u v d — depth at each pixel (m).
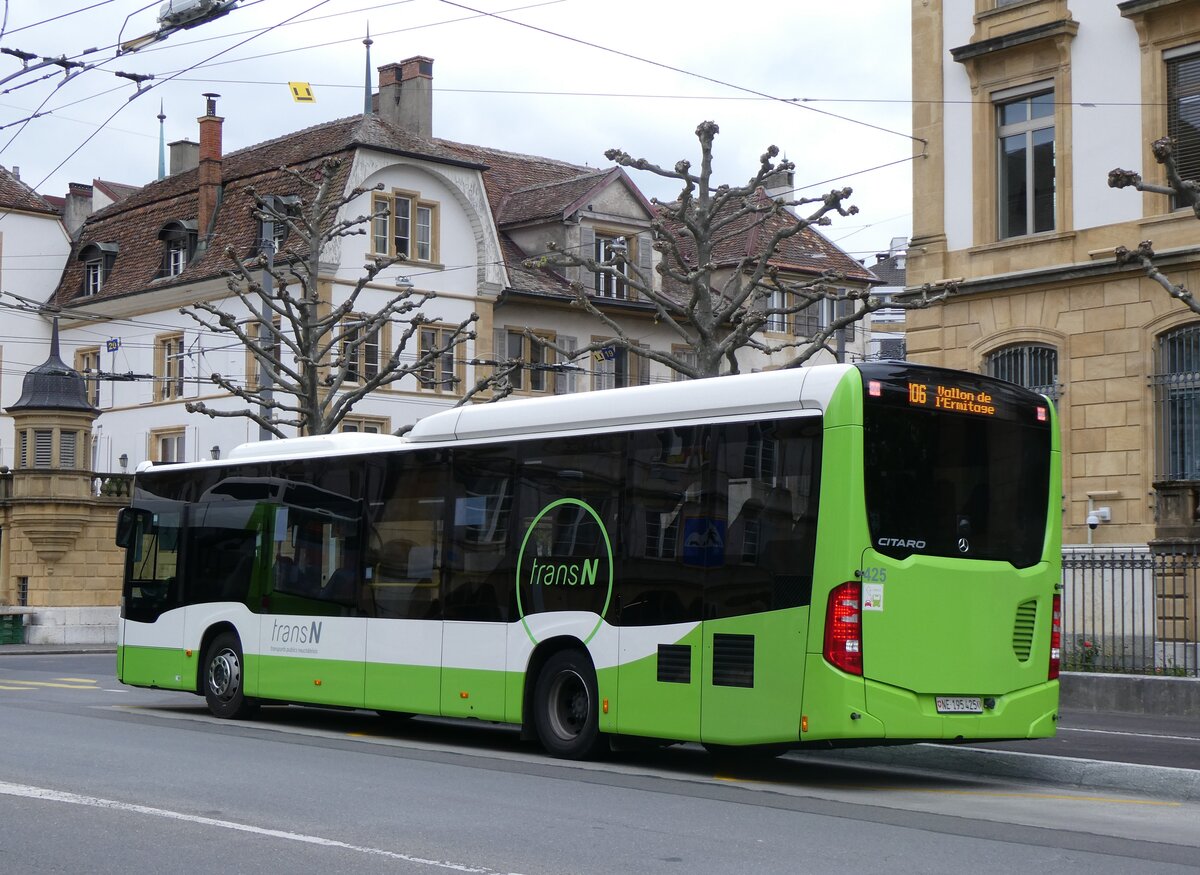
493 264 51.16
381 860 9.02
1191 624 23.30
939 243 30.97
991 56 30.23
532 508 15.62
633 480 14.65
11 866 8.81
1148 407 27.81
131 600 20.88
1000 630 13.56
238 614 19.16
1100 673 22.48
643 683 14.23
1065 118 29.16
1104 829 11.17
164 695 23.45
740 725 13.31
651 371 55.50
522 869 8.80
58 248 57.94
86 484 44.34
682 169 26.33
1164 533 24.53
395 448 17.38
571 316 53.81
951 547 13.34
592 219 53.62
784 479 13.29
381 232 48.78
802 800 12.32
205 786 12.21
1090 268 28.53
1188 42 27.48
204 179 52.16
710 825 10.71
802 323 54.31
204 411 33.19
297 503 18.61
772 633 13.16
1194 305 21.47
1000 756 14.49
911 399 13.29
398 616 16.91
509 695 15.56
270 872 8.65
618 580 14.62
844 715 12.63
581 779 13.34
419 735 17.83
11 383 56.41
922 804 12.34
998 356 30.36
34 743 15.23
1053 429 14.23
